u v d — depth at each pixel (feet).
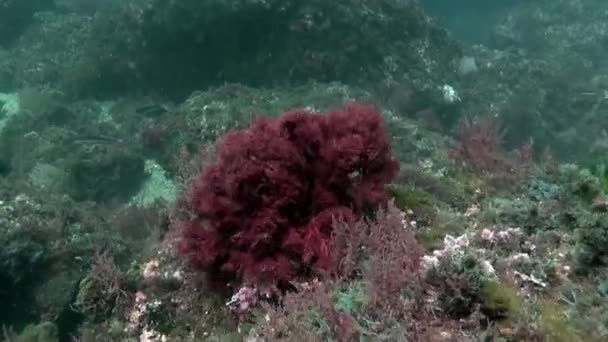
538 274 10.91
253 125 12.93
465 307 9.42
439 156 26.68
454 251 10.63
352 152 11.91
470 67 60.23
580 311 9.93
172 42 51.06
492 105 54.13
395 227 11.23
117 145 41.78
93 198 38.09
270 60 48.70
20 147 44.57
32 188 30.17
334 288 10.48
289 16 47.11
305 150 12.19
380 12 51.24
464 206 15.07
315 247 11.30
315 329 9.62
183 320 12.85
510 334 9.03
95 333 14.32
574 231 12.31
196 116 38.88
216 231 12.00
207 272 12.52
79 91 56.03
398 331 8.95
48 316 23.31
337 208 11.75
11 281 23.75
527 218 13.16
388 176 12.59
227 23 47.62
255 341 10.18
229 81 51.42
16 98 57.21
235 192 11.71
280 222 11.51
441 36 58.70
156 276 14.01
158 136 40.27
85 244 25.70
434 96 50.16
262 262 11.47
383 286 9.70
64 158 40.73
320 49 47.21
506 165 17.70
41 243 24.91
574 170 15.21
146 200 38.11
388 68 49.78
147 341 12.89
